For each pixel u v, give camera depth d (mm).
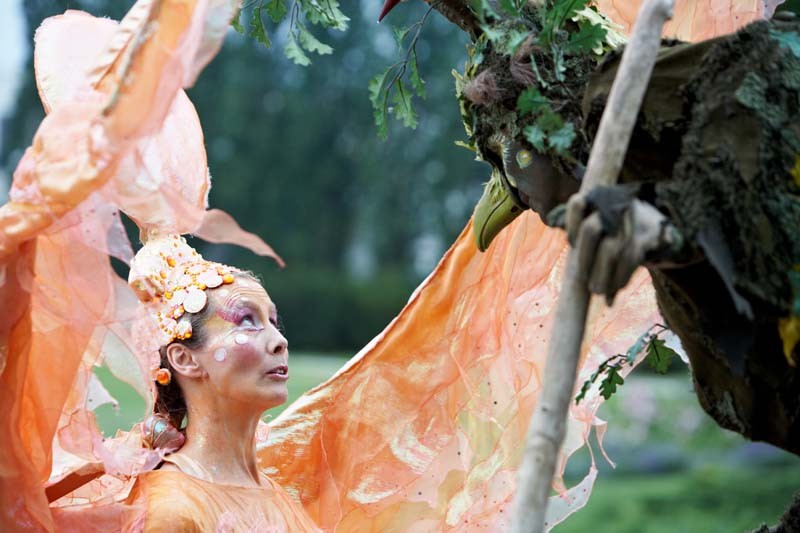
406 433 4746
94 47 4070
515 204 3830
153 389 4016
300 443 4715
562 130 3330
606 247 2762
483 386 4715
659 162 3213
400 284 25203
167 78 3387
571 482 13047
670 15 2957
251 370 4117
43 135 3537
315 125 24547
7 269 3572
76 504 4008
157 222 3816
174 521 3814
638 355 4477
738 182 2949
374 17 23984
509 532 2797
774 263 2930
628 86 2914
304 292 24594
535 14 3631
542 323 4633
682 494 12266
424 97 3969
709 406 3330
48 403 3758
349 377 4789
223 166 24234
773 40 3094
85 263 3598
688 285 3125
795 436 3166
